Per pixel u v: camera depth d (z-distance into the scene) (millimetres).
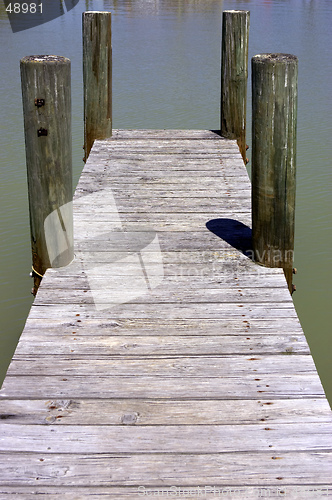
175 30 23234
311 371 3498
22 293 6258
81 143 10023
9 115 11727
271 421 3119
